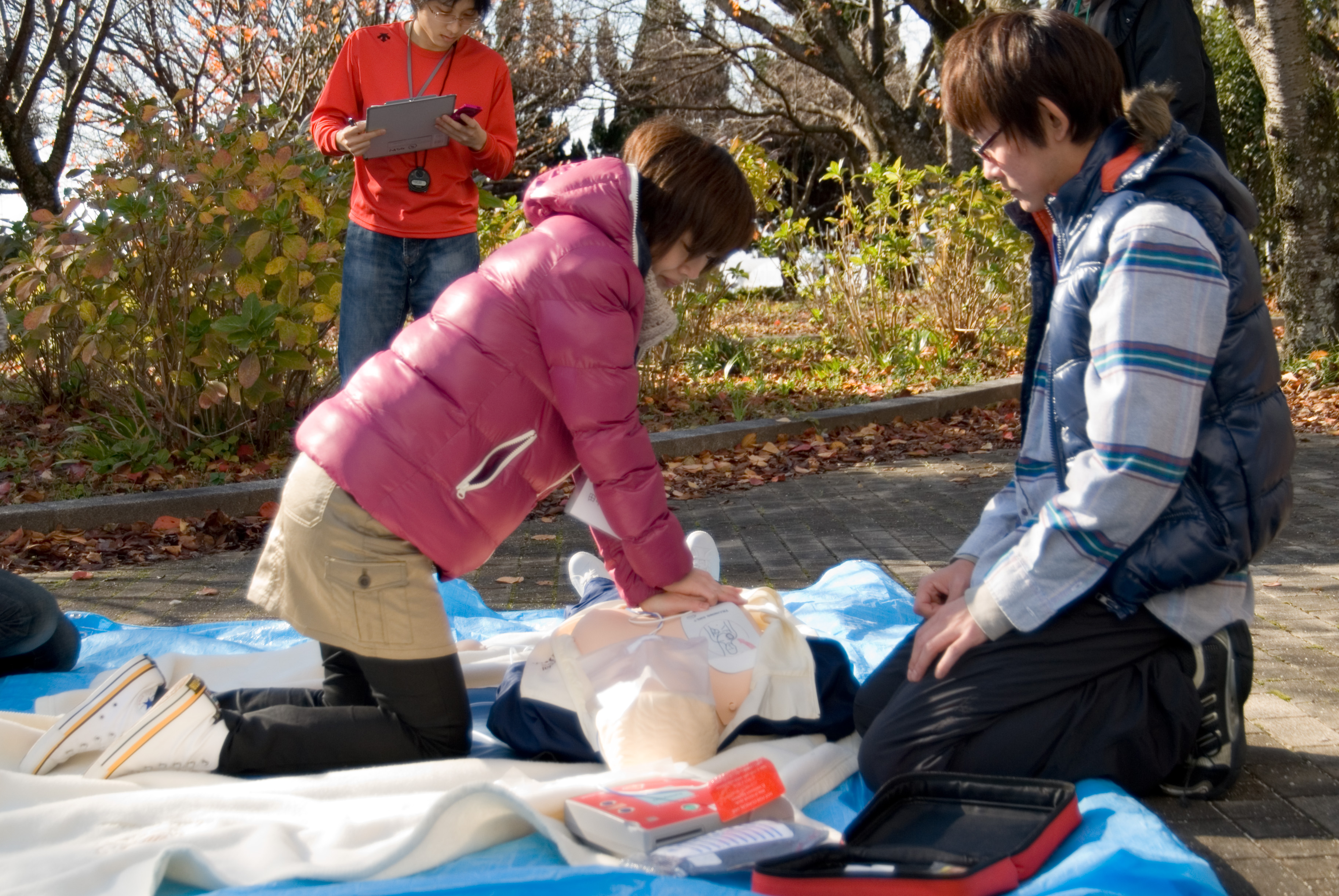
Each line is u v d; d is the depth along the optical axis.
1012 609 2.12
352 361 5.07
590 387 2.23
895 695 2.33
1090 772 2.17
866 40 21.81
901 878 1.71
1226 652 2.20
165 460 6.46
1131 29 3.87
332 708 2.42
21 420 7.75
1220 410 2.09
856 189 14.67
